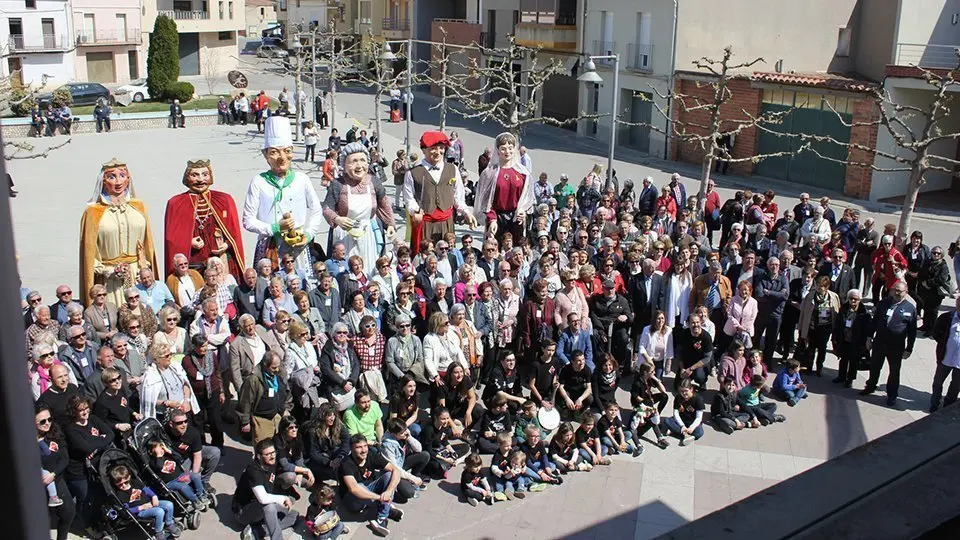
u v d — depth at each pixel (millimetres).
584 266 13086
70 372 9133
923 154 18312
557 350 12086
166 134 39281
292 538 9031
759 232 16547
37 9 53000
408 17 57750
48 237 20844
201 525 9180
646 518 9711
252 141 37312
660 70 34688
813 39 34188
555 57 41438
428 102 52219
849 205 27266
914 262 15859
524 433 10453
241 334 10438
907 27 29500
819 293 13219
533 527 9492
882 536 1834
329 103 49969
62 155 32938
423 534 9305
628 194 20453
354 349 10930
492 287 12727
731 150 32125
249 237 21328
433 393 11133
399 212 23656
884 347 12469
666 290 13273
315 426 9695
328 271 12297
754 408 11953
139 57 61312
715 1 33156
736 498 10172
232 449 10773
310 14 81312
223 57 69750
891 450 2119
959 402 2363
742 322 12891
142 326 11039
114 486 8609
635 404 11500
